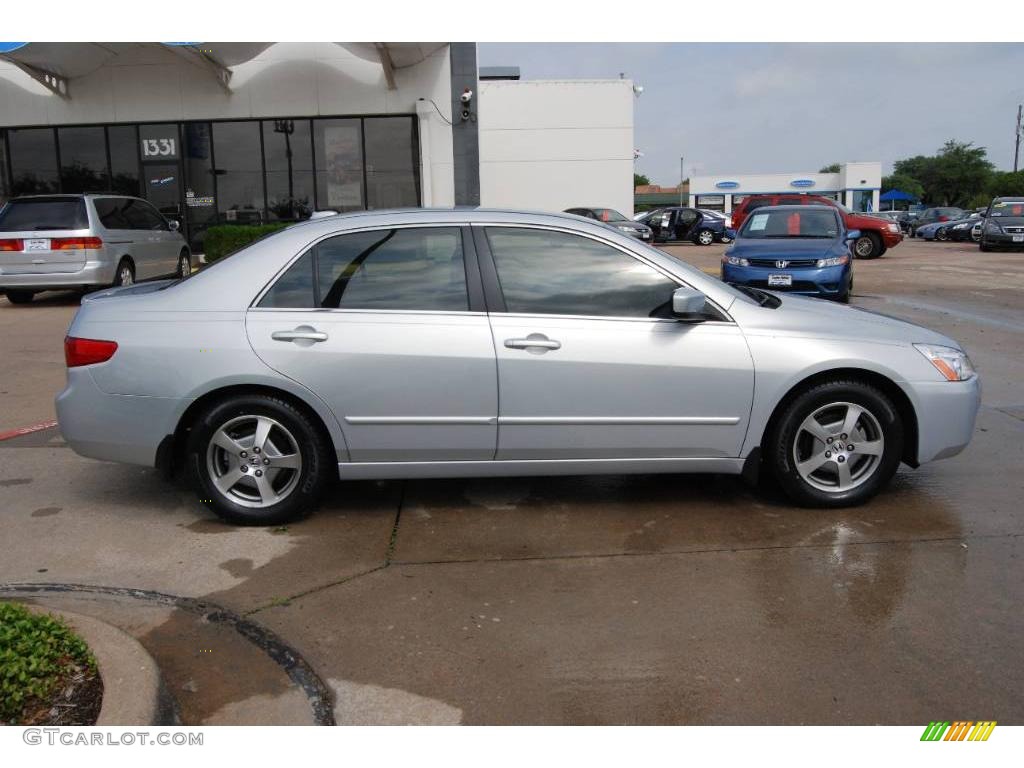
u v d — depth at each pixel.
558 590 3.74
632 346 4.33
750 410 4.41
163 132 20.31
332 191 20.67
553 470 4.47
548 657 3.21
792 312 4.61
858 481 4.61
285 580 3.85
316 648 3.28
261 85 20.11
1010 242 24.97
